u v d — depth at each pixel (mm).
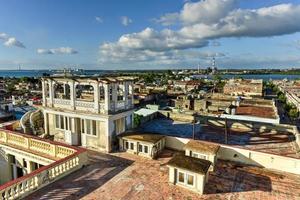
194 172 13133
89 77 20953
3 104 54438
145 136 19578
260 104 49000
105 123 19250
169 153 19328
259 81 103750
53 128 22469
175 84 133625
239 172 16172
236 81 116875
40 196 12328
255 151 17297
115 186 13656
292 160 16141
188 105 52031
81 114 20141
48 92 22828
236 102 49469
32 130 24188
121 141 19578
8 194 11562
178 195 12898
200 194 13078
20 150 18828
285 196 13031
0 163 20750
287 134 25422
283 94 100688
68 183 13875
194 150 16797
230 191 13523
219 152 18547
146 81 170375
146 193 12984
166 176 15117
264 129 26797
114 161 17484
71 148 16656
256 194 13219
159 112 34062
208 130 27016
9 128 24516
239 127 28125
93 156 18406
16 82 154375
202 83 145750
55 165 14086
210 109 43656
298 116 62562
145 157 18391
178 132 26078
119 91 23234
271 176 15609
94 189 13250
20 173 20031
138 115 30047
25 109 53719
